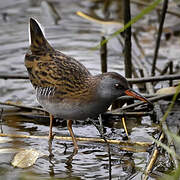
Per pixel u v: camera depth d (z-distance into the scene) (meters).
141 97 9.31
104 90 9.29
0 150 9.78
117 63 13.93
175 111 11.43
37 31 10.32
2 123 11.00
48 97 9.71
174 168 8.68
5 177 8.80
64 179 8.81
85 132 10.73
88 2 17.73
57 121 11.12
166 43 15.01
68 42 14.98
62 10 17.30
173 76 11.34
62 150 9.93
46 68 9.85
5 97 12.16
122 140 10.24
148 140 10.17
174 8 16.34
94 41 15.00
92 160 9.53
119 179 8.72
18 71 13.16
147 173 8.66
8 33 15.48
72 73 9.64
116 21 16.05
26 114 11.23
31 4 17.69
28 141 10.23
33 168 9.21
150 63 13.90
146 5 16.16
